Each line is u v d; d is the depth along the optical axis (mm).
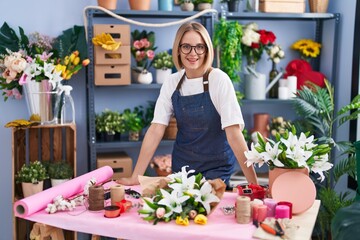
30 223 3291
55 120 3121
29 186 3088
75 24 3553
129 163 3385
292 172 1882
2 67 3229
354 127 3492
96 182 2127
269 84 3779
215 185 1848
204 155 2473
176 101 2457
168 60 3465
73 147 3268
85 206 1927
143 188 1917
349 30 3590
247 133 3846
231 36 3357
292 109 3961
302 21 3916
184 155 2521
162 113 2523
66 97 3506
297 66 3814
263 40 3598
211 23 3504
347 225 2113
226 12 3484
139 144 3426
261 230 1624
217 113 2391
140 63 3480
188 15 3459
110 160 3348
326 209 3295
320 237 3633
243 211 1713
